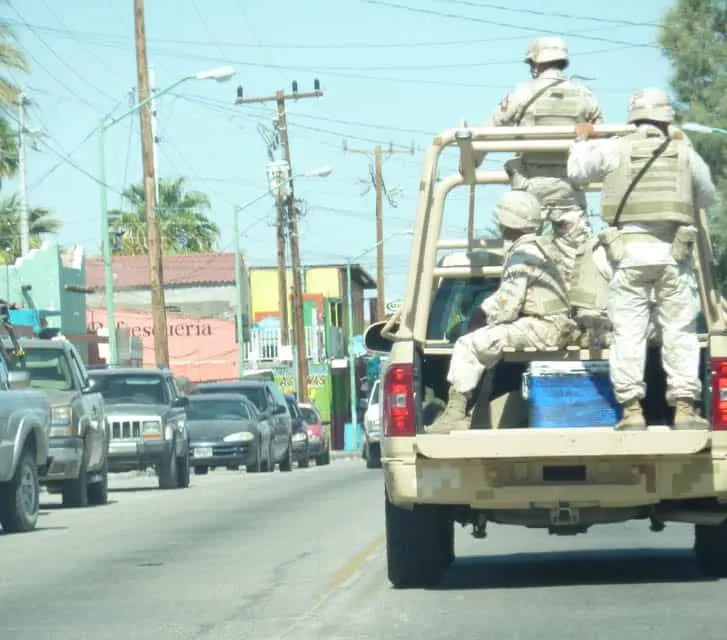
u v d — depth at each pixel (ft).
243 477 138.92
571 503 42.63
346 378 375.45
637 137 42.24
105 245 162.30
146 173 174.09
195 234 379.35
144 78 172.55
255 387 168.04
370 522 72.74
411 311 43.62
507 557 55.57
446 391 48.65
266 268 378.73
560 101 47.11
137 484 134.21
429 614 40.68
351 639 36.96
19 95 177.37
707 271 42.55
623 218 42.11
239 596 46.26
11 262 269.03
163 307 174.50
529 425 44.04
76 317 229.66
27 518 73.10
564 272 44.47
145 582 50.96
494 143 44.11
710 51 207.82
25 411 72.69
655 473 42.14
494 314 43.80
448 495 42.73
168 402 120.67
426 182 43.93
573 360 43.93
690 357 42.24
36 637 39.45
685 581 46.11
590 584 46.11
